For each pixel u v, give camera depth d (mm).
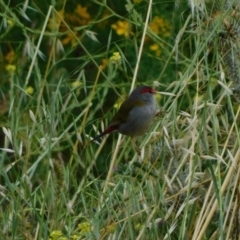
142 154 10328
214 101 11180
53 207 10039
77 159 10852
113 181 10758
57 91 10523
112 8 16641
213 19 10633
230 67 10469
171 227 9594
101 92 15328
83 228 9812
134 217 9867
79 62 16156
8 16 13719
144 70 14883
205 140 9867
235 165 9523
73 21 16391
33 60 11117
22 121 12016
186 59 11773
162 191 9688
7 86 14930
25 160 10438
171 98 11156
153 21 14844
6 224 9906
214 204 9477
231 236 9680
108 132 11070
